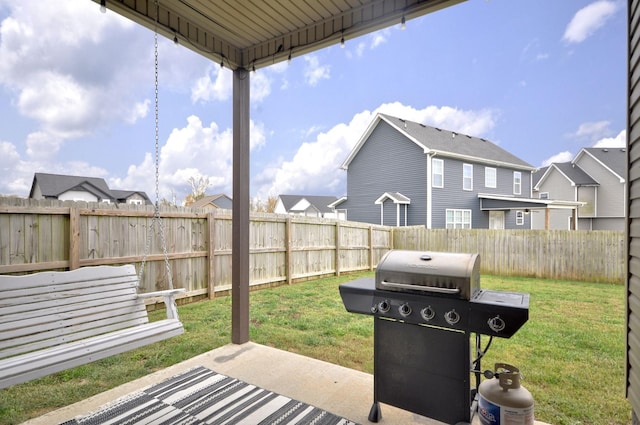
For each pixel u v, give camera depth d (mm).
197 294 5160
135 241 4492
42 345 2254
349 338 3678
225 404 2199
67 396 2426
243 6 2660
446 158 14156
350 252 8273
